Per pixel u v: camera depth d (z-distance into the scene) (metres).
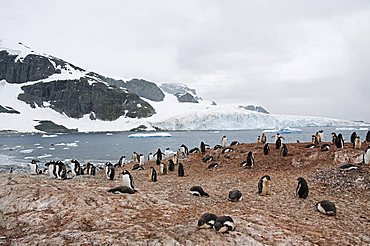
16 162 54.62
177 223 11.57
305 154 25.62
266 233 10.43
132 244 9.49
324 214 13.66
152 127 188.12
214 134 149.00
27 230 11.24
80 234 10.22
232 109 192.75
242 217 12.27
